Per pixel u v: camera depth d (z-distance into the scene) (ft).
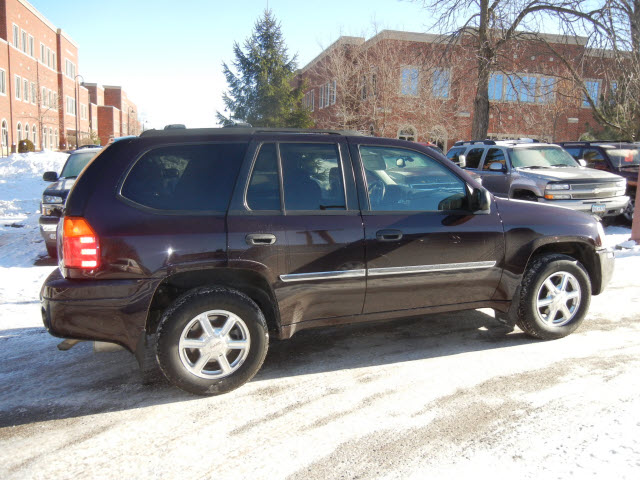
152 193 12.12
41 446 10.45
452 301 14.52
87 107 203.31
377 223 13.44
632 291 21.25
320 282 12.98
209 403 12.21
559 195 35.01
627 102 52.19
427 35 85.66
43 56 156.46
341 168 13.58
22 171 78.13
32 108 146.92
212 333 12.25
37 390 13.03
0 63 126.00
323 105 111.65
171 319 11.89
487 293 14.84
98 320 11.60
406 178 14.24
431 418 11.24
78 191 11.85
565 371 13.47
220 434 10.81
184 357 12.11
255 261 12.30
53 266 29.55
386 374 13.61
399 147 14.38
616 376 13.08
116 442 10.57
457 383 12.94
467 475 9.20
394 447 10.16
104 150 12.36
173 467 9.68
